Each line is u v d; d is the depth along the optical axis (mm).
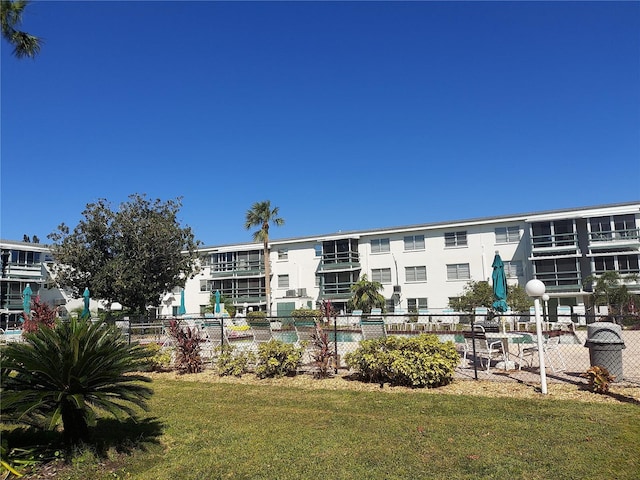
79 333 5531
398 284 39469
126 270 30078
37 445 5648
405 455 5211
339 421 6680
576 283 33438
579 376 9125
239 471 4930
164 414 7434
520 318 23125
